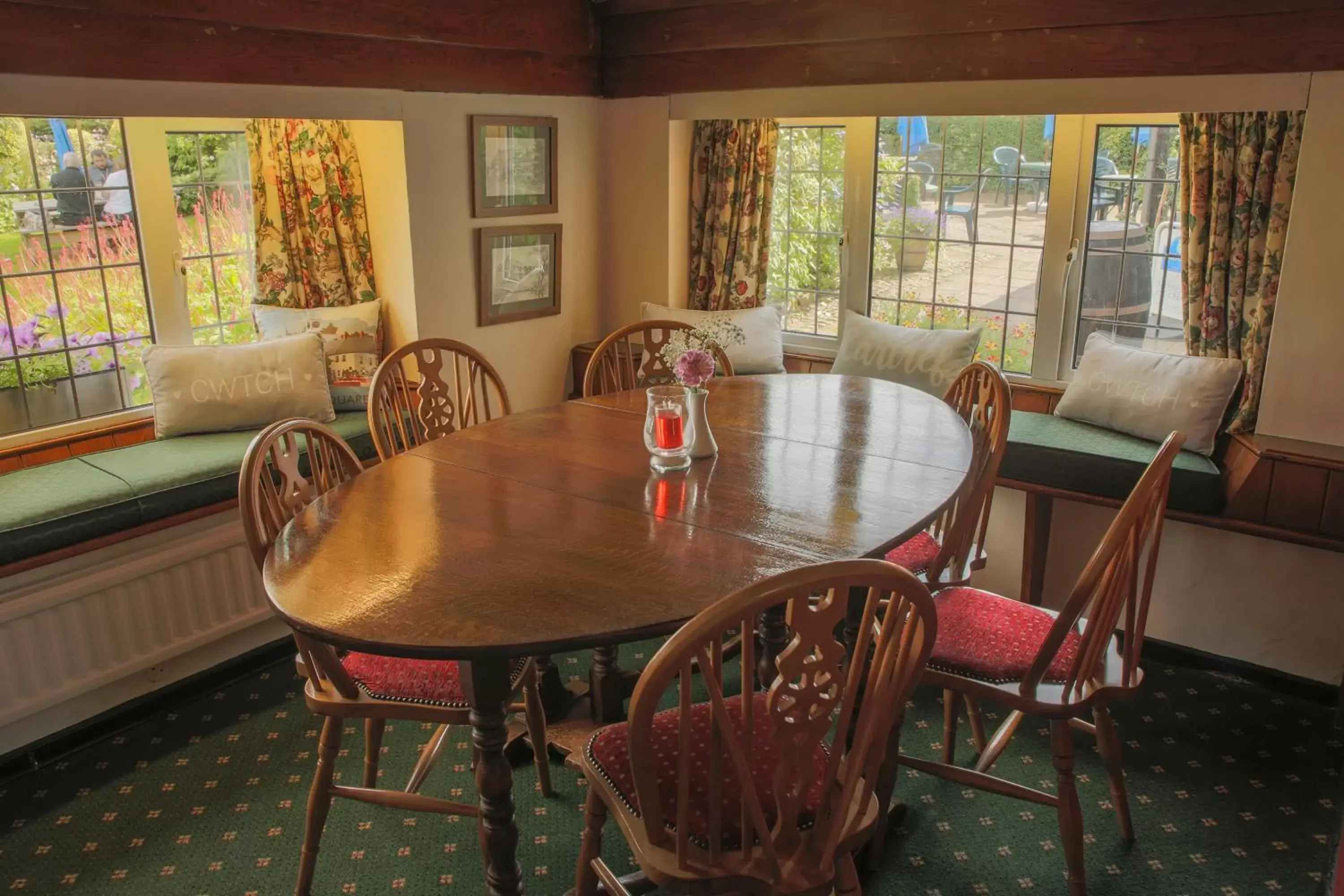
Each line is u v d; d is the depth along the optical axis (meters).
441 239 3.64
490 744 1.79
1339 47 2.61
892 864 2.29
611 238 4.24
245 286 3.61
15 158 2.95
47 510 2.62
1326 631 2.90
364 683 2.01
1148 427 3.11
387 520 2.03
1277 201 2.90
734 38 3.67
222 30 2.89
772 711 1.42
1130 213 3.36
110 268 3.22
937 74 3.28
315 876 2.27
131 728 2.84
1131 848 2.33
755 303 4.11
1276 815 2.44
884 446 2.43
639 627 1.58
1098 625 1.89
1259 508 2.81
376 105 3.32
